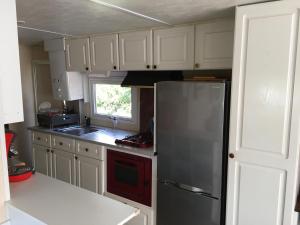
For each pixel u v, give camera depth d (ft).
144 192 8.80
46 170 12.07
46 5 6.17
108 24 8.41
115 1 5.87
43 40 12.21
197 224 7.72
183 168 7.73
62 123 12.34
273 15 5.65
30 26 8.71
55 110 13.50
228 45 7.38
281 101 5.79
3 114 5.04
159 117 8.00
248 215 6.59
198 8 6.43
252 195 6.46
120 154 9.22
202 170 7.38
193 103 7.25
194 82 7.21
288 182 5.95
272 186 6.16
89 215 4.76
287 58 5.61
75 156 10.65
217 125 6.93
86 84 12.70
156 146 8.27
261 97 6.01
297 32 5.46
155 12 6.83
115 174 9.49
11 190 5.68
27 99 14.28
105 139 10.09
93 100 12.87
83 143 10.29
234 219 6.84
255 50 5.95
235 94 6.33
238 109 6.35
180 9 6.54
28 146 14.61
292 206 5.99
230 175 6.70
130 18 7.48
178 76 9.54
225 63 7.49
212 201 7.33
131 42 9.36
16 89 5.18
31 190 5.70
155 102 8.07
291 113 5.71
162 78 9.41
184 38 8.18
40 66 14.28
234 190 6.70
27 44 13.66
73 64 11.30
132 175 9.02
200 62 7.96
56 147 11.40
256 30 5.89
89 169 10.25
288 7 5.49
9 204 5.10
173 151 7.85
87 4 6.09
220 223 7.34
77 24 8.34
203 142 7.23
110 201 5.29
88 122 12.83
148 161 8.54
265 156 6.14
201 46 7.86
